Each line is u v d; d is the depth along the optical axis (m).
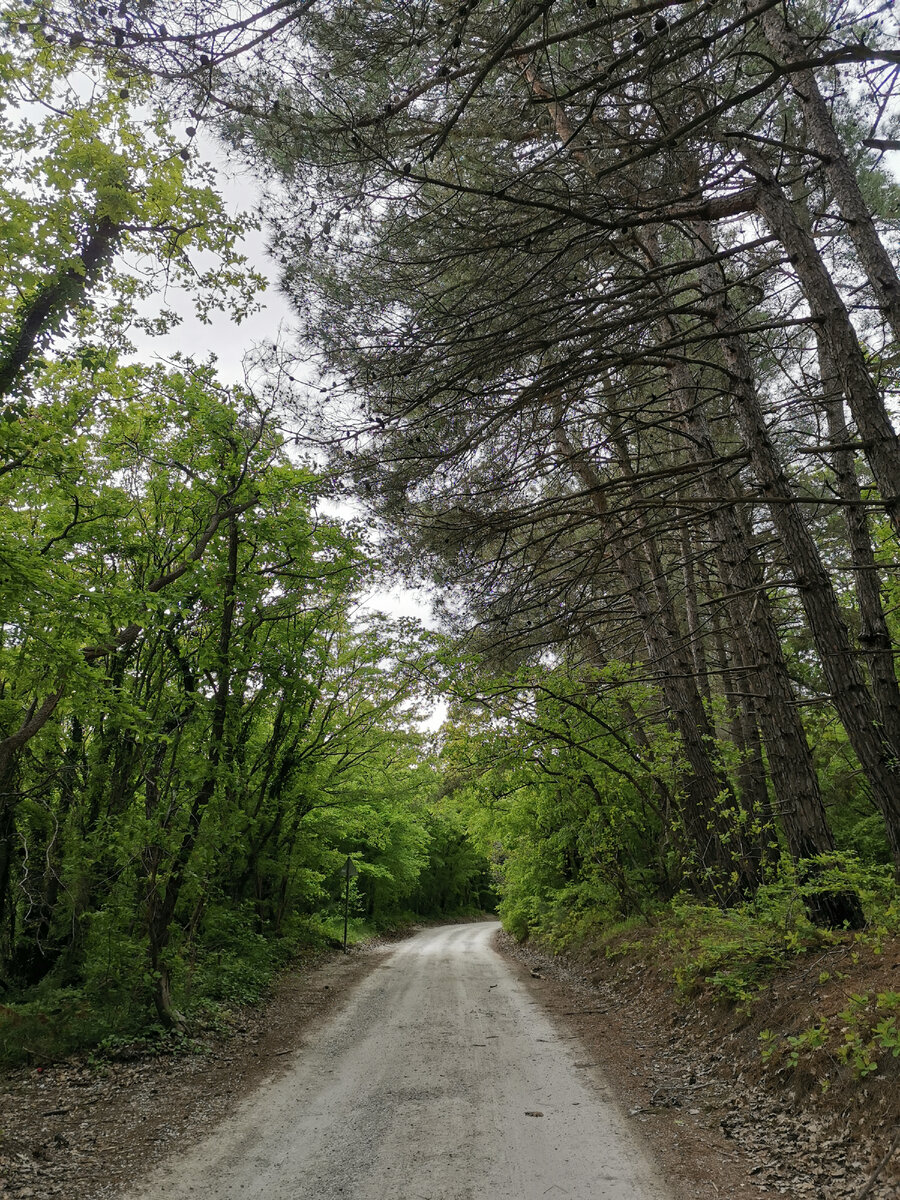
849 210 6.17
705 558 13.84
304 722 15.88
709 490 9.76
